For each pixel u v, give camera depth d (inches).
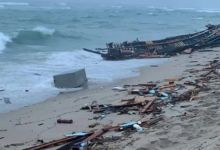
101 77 770.8
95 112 502.3
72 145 364.8
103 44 1333.7
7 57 965.2
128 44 1124.5
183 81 668.7
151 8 4279.0
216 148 279.3
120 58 1010.7
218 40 1243.8
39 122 474.3
